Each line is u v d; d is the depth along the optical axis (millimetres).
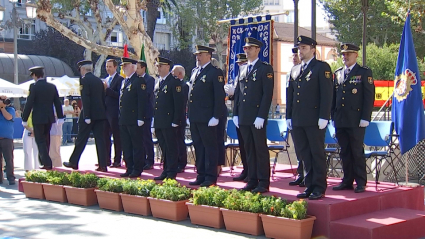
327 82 7281
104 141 10766
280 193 7727
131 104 9766
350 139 7996
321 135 7355
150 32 24469
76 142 10859
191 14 44250
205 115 8516
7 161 11719
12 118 11773
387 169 11320
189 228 7527
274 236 6852
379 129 9156
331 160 11156
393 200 7793
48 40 41719
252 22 11383
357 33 35344
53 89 11367
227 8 44344
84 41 16344
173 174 9281
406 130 9312
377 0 32938
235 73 11703
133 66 10094
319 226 6855
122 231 7371
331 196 7406
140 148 9805
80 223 7895
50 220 8117
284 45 42500
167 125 9172
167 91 9195
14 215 8531
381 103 17094
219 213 7441
